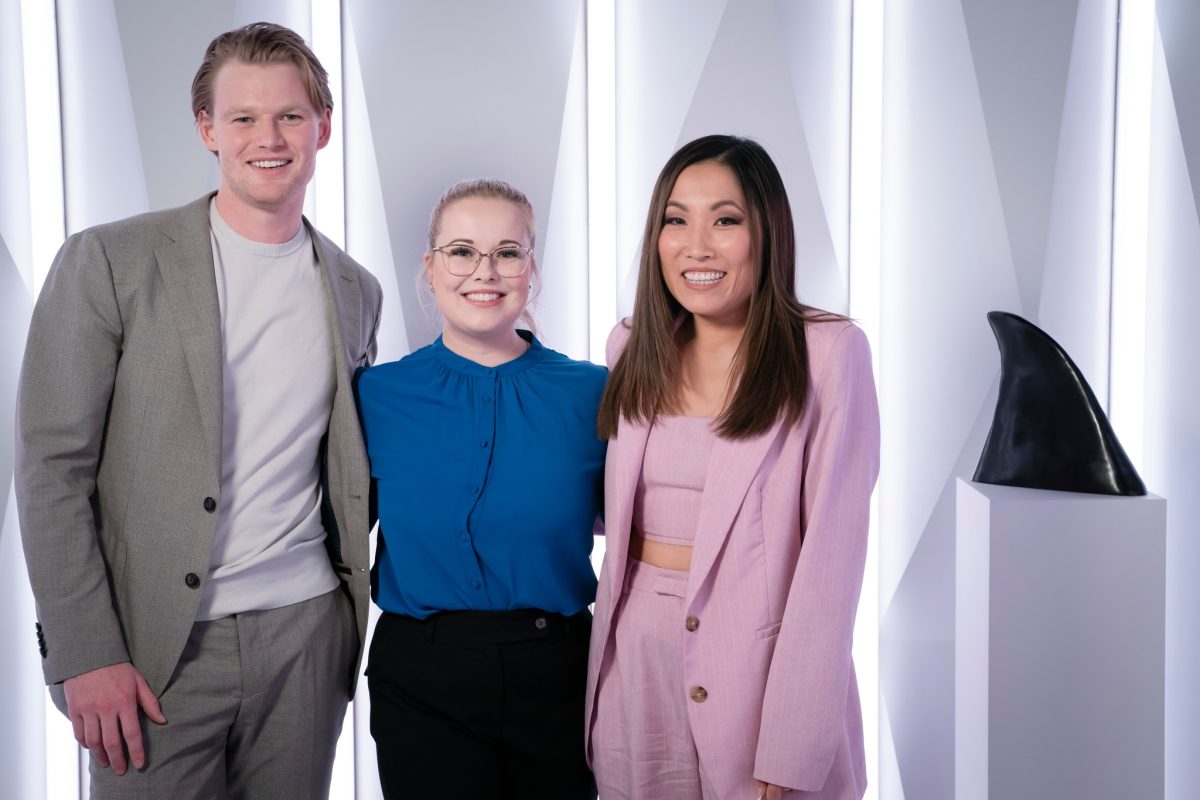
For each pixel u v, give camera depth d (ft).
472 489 4.99
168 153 7.28
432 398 5.16
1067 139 7.65
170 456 4.73
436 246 5.27
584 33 7.68
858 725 4.96
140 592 4.76
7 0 7.01
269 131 4.83
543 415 5.14
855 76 7.80
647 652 4.73
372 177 7.56
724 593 4.55
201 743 4.91
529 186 7.64
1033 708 5.90
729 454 4.55
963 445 7.78
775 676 4.42
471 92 7.55
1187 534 7.01
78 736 4.64
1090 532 5.84
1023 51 7.60
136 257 4.75
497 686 5.02
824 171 7.76
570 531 5.09
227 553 4.89
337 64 7.54
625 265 7.76
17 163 7.09
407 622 5.16
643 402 4.80
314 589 5.16
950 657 7.91
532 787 5.23
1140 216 7.60
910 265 7.78
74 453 4.61
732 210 4.63
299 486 5.13
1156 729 5.92
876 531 8.01
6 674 7.19
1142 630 5.88
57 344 4.60
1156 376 7.42
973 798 6.28
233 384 4.90
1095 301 7.78
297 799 5.20
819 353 4.58
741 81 7.66
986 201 7.67
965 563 6.42
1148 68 7.48
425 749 5.09
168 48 7.24
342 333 5.13
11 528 7.18
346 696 5.48
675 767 4.75
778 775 4.39
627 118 7.70
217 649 4.88
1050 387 6.19
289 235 5.10
